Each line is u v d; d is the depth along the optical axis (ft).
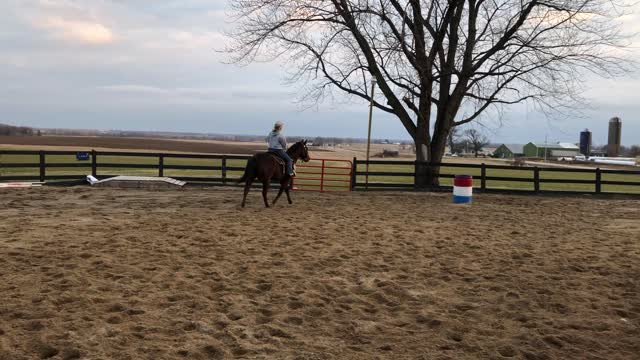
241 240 30.86
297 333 16.49
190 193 57.72
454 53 70.54
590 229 39.55
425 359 14.75
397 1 66.59
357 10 64.85
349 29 69.10
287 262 25.76
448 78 72.02
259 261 25.77
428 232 35.96
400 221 40.81
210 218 38.99
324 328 17.02
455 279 23.75
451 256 28.50
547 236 35.83
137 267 23.61
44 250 26.18
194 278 22.25
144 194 55.26
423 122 72.18
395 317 18.51
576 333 17.16
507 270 25.49
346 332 16.75
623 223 43.14
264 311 18.42
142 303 18.63
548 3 63.67
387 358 14.75
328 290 21.40
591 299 20.94
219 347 14.79
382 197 60.18
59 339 14.94
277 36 69.31
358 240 32.19
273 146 47.14
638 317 18.99
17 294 19.02
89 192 55.36
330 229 35.76
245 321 17.26
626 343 16.44
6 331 15.46
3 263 23.44
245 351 14.71
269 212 43.55
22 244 27.63
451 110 71.56
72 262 23.95
